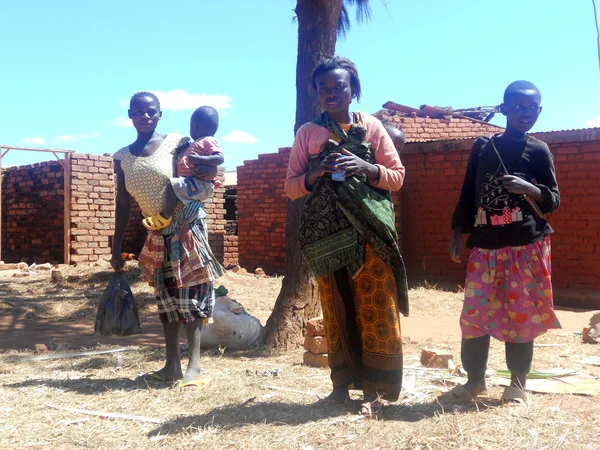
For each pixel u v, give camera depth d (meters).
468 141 11.56
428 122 15.25
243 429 3.32
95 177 14.98
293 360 5.43
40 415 3.65
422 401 3.87
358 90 3.70
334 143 3.52
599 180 10.29
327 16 6.47
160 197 4.30
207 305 4.45
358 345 3.70
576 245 10.48
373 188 3.53
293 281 6.14
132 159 4.36
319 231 3.54
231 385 4.34
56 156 14.69
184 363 5.24
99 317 4.75
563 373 4.48
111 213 15.18
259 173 14.98
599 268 10.28
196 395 4.05
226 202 22.19
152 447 3.12
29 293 10.23
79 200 14.72
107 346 6.21
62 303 9.07
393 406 3.67
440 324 7.64
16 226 17.53
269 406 3.76
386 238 3.45
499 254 3.71
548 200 3.69
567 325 7.57
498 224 3.71
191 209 4.34
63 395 4.10
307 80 6.46
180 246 4.32
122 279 4.82
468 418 3.43
